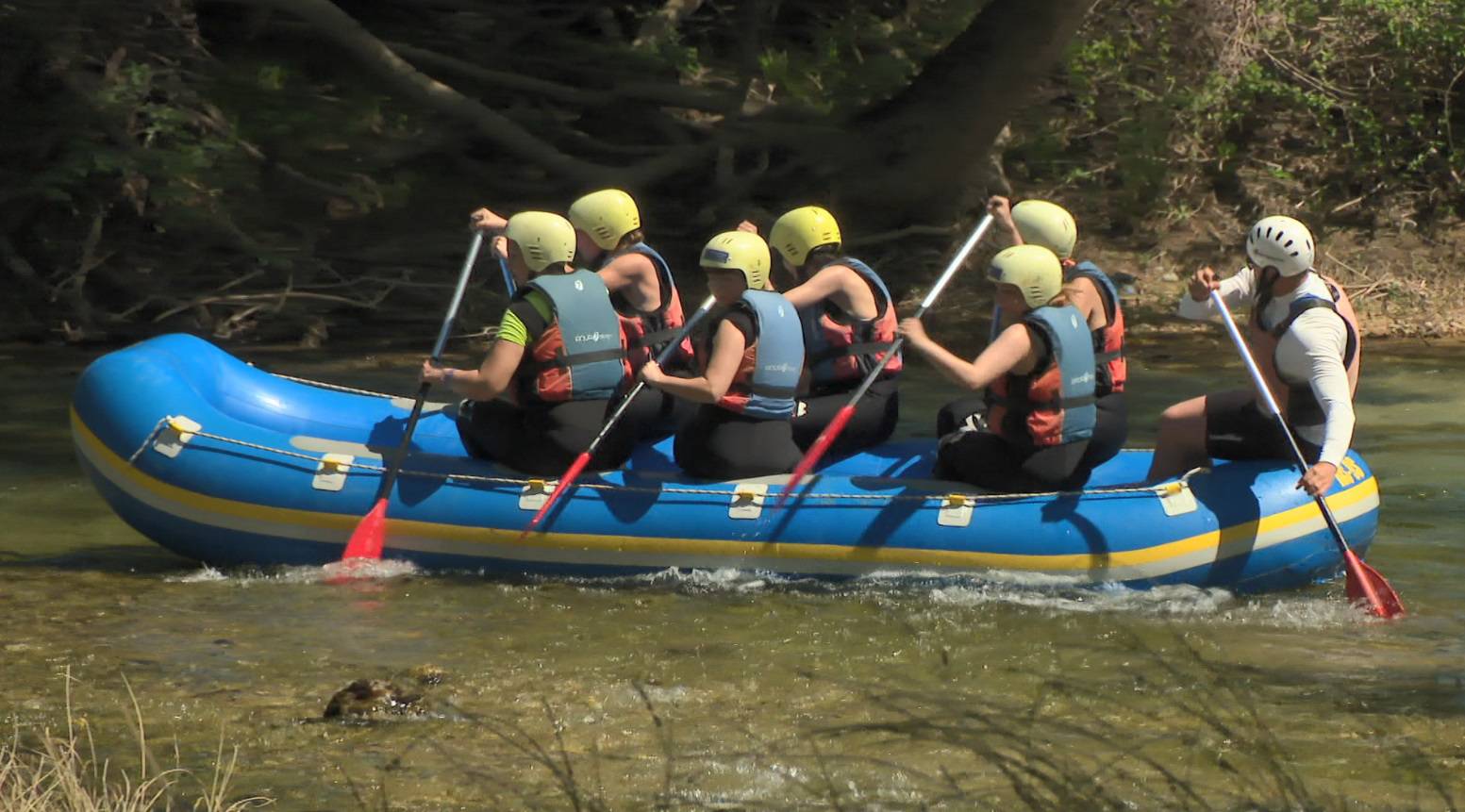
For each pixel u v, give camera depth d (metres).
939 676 18.88
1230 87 57.34
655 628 20.88
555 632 20.67
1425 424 35.09
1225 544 22.33
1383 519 27.17
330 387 27.06
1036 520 22.38
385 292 48.12
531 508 23.11
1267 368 22.59
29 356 43.44
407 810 14.95
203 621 21.11
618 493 23.09
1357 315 50.00
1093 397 22.62
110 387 24.20
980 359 21.78
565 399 23.38
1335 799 14.88
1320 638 20.53
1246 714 17.38
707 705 17.84
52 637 20.39
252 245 47.53
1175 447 23.89
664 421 25.61
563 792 15.31
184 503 23.70
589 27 50.94
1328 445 21.34
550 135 49.59
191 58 47.78
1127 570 22.30
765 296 23.17
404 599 22.20
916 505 22.61
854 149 50.25
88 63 47.75
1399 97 57.47
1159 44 57.69
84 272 46.81
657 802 14.94
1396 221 55.16
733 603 22.06
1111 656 19.69
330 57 47.28
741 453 23.19
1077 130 58.97
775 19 52.66
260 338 46.75
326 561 23.67
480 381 22.95
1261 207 56.06
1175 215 56.00
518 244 23.81
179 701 18.00
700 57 52.62
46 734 15.59
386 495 23.34
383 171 49.66
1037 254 22.20
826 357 24.39
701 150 49.84
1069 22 47.16
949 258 52.50
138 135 48.94
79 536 26.17
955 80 48.59
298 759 16.23
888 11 52.94
